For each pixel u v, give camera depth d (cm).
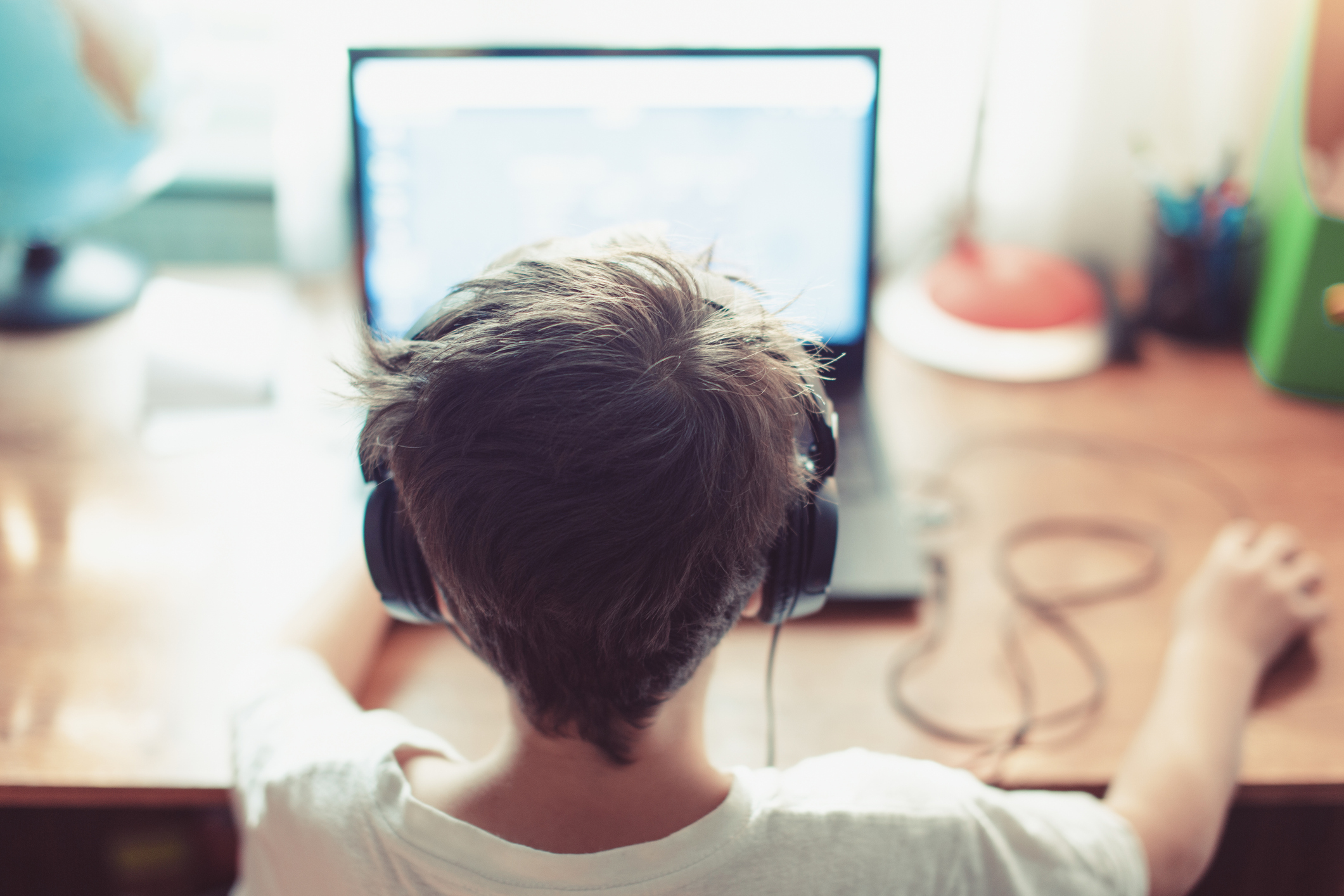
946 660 86
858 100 100
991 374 118
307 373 115
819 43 123
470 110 98
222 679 83
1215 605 85
